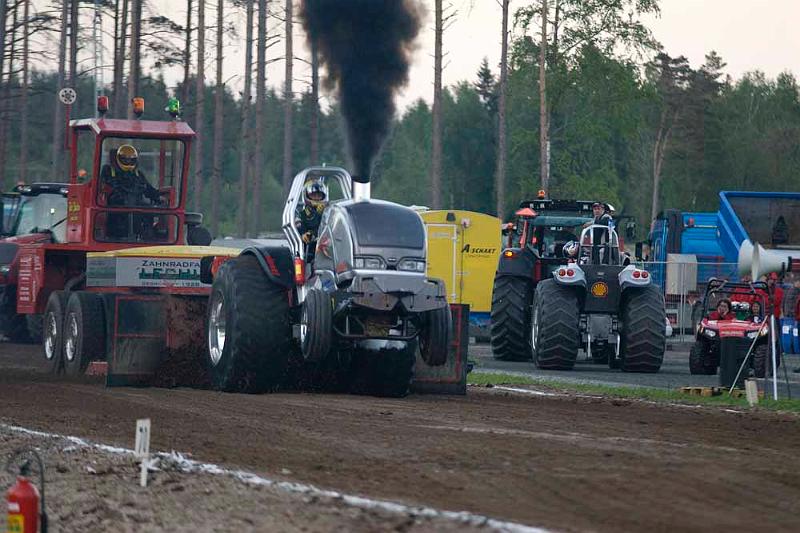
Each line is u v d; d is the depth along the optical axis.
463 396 48.78
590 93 185.12
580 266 69.69
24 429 36.06
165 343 51.03
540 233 82.56
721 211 109.62
